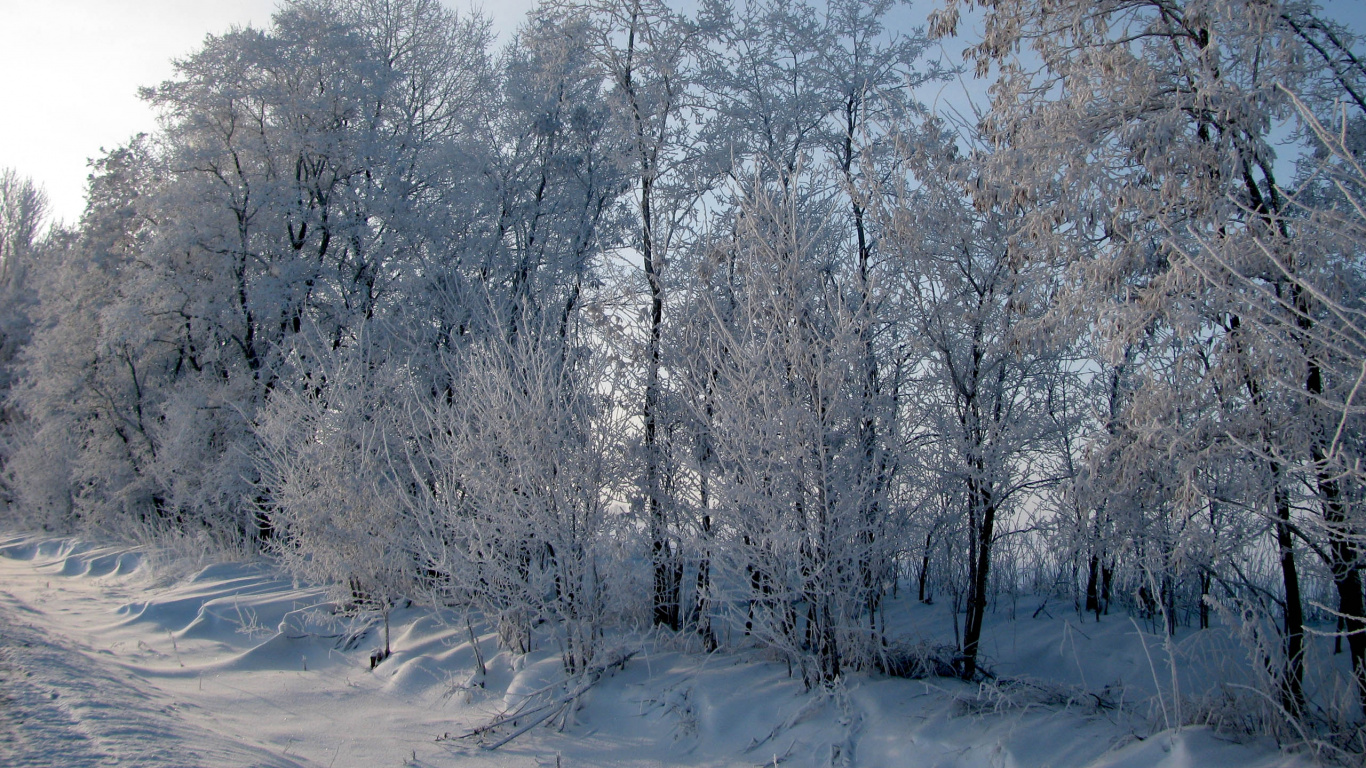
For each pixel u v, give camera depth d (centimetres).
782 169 652
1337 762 392
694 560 661
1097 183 502
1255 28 471
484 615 720
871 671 591
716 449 627
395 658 707
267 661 732
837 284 626
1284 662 455
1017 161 534
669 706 565
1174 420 481
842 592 570
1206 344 491
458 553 681
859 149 720
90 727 396
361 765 489
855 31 948
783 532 557
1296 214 491
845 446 593
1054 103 548
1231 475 473
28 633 653
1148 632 731
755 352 596
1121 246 512
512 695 600
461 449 674
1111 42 528
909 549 620
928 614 848
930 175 624
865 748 483
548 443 652
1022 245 559
